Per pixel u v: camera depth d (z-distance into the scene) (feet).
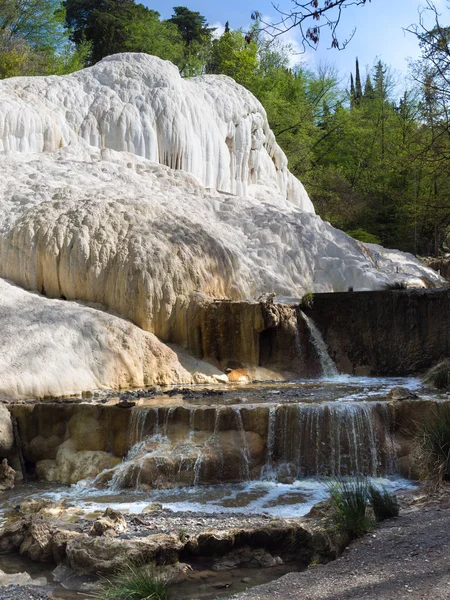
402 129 127.65
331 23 17.92
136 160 68.18
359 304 52.65
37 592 20.56
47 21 142.51
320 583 18.37
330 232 67.82
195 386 44.65
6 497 31.60
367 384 45.60
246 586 20.44
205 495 30.32
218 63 174.81
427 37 53.88
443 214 86.84
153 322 48.88
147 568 20.92
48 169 61.11
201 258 53.16
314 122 159.12
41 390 38.88
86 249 50.24
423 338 51.31
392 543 20.58
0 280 48.73
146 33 181.47
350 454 32.73
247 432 33.42
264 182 87.15
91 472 33.63
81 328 43.88
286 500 29.07
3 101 65.77
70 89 72.43
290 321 51.01
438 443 28.02
